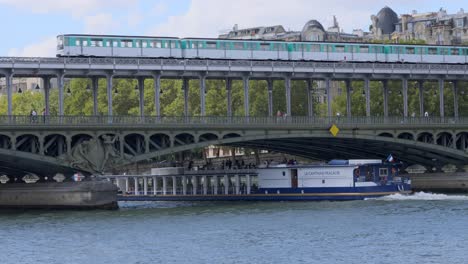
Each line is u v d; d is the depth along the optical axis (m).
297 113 188.25
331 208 119.56
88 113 191.38
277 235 95.38
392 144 142.88
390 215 109.25
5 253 88.12
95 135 120.00
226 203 136.38
